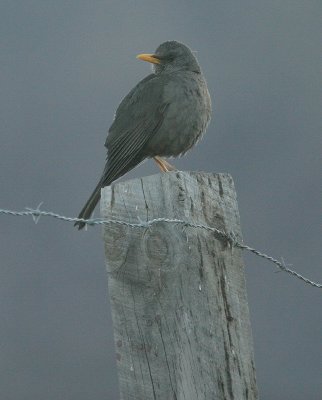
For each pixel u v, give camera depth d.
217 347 7.88
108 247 7.99
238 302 8.07
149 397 7.79
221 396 7.82
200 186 8.09
